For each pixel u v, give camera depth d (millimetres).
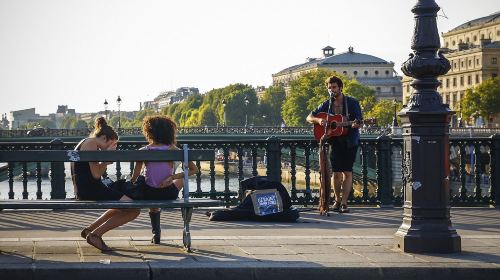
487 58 166125
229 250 9891
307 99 162125
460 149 15922
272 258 9320
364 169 15633
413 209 10016
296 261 9133
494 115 136250
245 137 99625
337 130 14219
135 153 9773
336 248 10148
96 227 10172
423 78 10188
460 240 10023
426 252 9867
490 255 9773
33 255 9383
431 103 10047
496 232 11977
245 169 97438
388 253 9820
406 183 10172
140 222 13000
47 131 100500
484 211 14984
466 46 180125
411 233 9930
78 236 11094
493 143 15773
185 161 9828
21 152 9531
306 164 15492
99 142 10398
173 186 10195
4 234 11352
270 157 15273
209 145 15383
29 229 12031
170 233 11555
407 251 9898
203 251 9805
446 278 9016
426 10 10117
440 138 10047
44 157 9602
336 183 14625
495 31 187125
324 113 14352
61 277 8531
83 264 8742
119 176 15430
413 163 10047
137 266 8680
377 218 13734
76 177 9953
